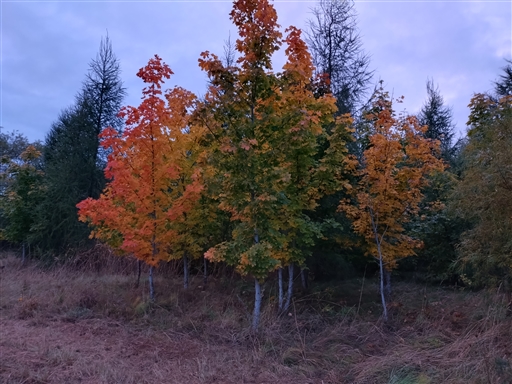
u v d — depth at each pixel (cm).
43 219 1617
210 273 1434
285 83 736
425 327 775
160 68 886
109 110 2058
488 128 746
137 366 591
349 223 1024
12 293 1035
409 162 905
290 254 875
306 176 882
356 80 1520
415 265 1377
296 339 720
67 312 884
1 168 2867
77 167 1788
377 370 573
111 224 900
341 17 1562
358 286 1255
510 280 820
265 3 712
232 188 720
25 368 551
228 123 733
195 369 582
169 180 945
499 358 530
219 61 724
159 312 882
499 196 656
